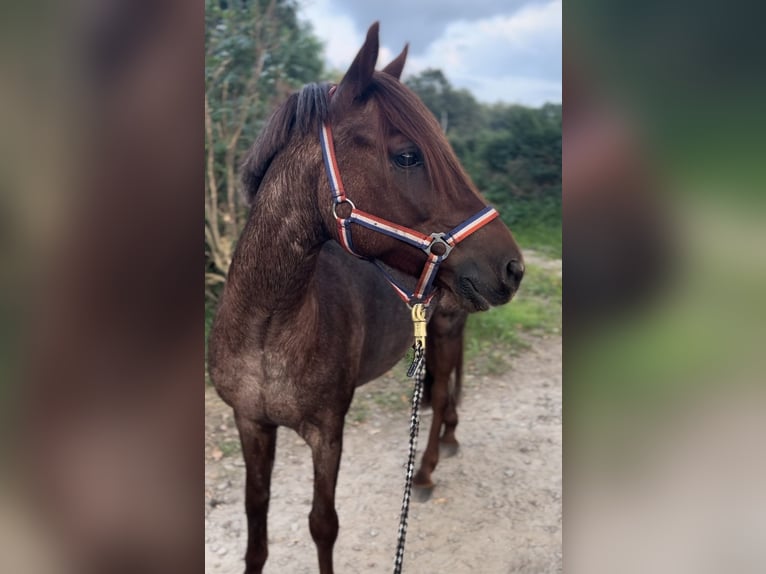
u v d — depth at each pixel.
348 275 2.13
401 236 1.55
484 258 1.54
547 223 7.59
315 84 1.65
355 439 3.30
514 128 8.86
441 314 2.71
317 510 1.96
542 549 2.47
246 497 2.03
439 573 2.33
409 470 1.49
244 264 1.71
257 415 1.90
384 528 2.59
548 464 3.10
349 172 1.56
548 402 3.80
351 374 1.98
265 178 1.70
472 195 1.58
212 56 4.11
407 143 1.53
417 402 1.55
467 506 2.75
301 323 1.77
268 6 4.53
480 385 4.04
